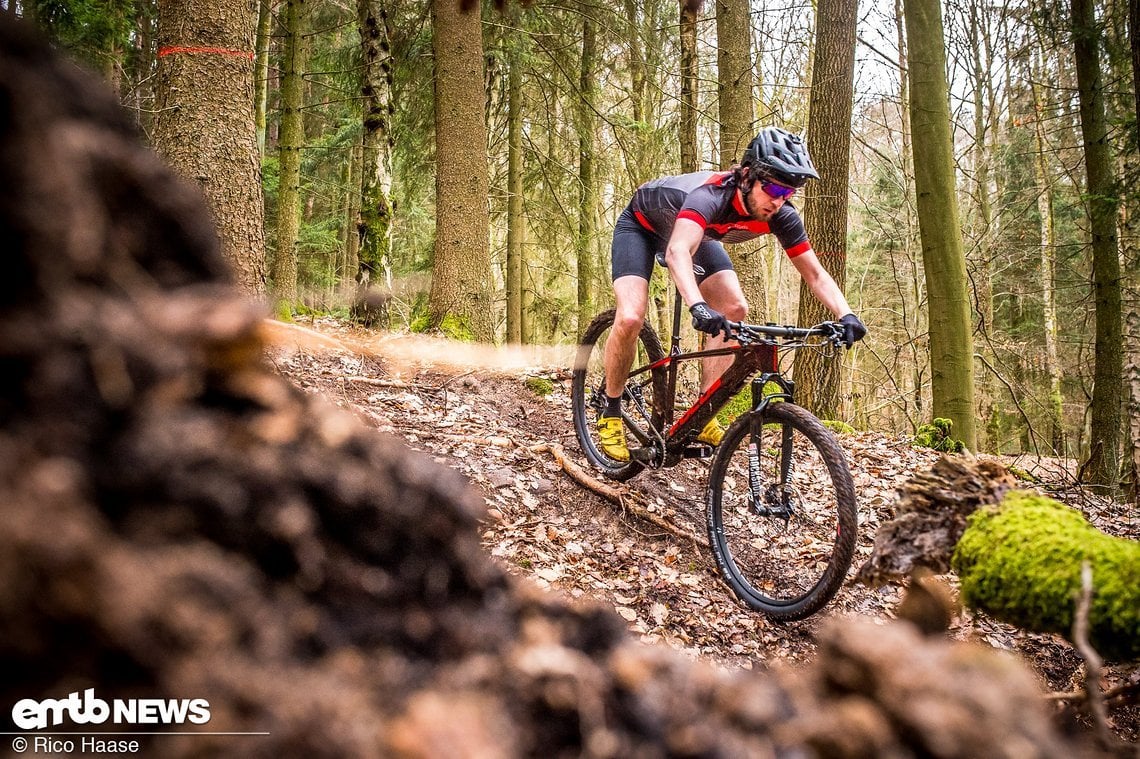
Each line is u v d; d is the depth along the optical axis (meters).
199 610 0.42
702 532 3.43
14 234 0.46
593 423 4.20
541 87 11.11
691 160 8.48
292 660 0.45
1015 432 15.31
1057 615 1.05
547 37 10.39
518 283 12.60
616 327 3.30
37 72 0.50
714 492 3.12
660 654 0.58
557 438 4.24
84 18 5.75
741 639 2.71
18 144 0.47
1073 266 14.10
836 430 5.96
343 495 0.53
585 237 12.28
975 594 1.17
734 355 3.17
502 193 12.13
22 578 0.37
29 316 0.45
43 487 0.40
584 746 0.49
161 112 4.20
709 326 2.64
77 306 0.47
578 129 11.21
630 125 10.55
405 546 0.56
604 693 0.52
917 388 11.22
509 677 0.52
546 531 3.09
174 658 0.41
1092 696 0.88
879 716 0.53
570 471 3.61
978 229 14.11
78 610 0.39
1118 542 1.07
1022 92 12.97
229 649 0.43
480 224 7.25
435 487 0.60
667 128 10.63
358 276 8.35
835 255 6.37
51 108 0.50
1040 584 1.07
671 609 2.78
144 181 0.55
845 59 6.34
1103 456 7.62
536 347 6.38
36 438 0.42
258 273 4.34
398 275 12.73
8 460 0.40
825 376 6.32
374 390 4.07
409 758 0.43
